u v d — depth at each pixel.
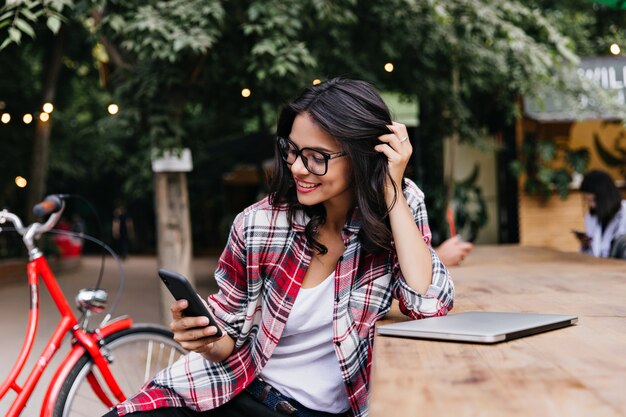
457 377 1.12
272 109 6.77
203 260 21.09
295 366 1.80
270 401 1.80
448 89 8.21
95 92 21.88
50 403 2.87
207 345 1.74
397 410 0.94
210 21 5.28
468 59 7.84
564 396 0.99
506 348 1.35
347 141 1.67
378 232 1.70
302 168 1.69
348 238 1.76
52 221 3.00
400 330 1.52
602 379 1.08
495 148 9.41
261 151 12.65
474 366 1.20
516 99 9.05
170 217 6.21
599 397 0.98
